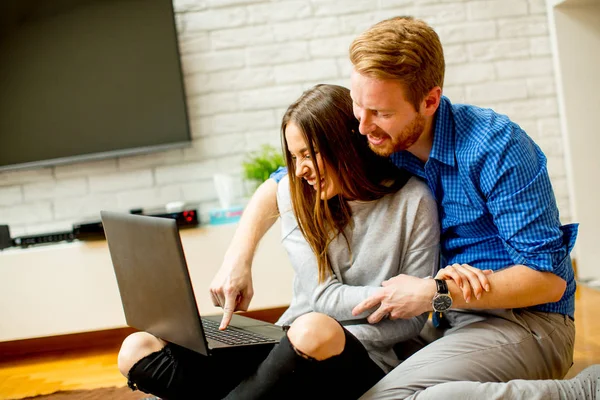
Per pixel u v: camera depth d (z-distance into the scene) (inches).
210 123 128.0
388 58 52.7
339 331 52.5
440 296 54.2
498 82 129.3
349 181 59.0
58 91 124.6
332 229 60.5
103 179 128.8
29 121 125.2
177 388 60.4
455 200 59.5
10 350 122.9
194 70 127.3
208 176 128.7
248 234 65.6
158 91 124.3
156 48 123.5
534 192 55.1
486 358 55.1
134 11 123.1
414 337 66.6
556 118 130.2
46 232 126.7
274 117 128.0
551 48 129.3
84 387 97.4
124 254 58.3
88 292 115.8
